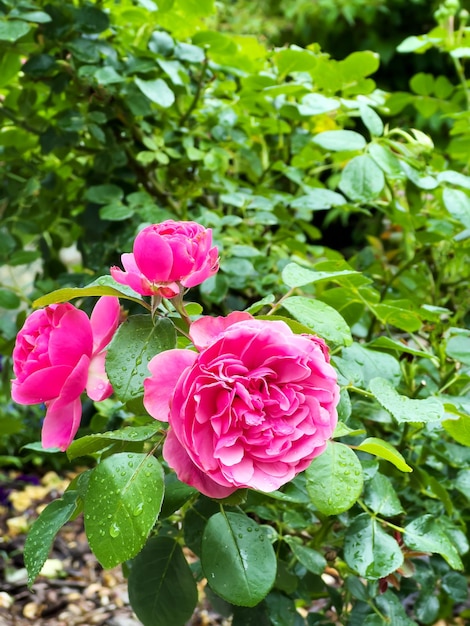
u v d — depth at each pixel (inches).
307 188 28.0
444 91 31.1
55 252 33.6
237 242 27.4
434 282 30.0
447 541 16.8
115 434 13.4
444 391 22.0
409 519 20.5
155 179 30.2
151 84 24.8
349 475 13.7
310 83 28.5
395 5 77.9
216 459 12.1
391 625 18.6
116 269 13.7
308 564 18.4
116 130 28.7
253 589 14.4
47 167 32.4
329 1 78.4
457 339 20.7
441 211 27.8
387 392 15.0
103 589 35.2
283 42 82.4
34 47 26.4
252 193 30.1
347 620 19.7
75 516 15.6
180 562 17.5
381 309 19.8
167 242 13.1
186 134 29.0
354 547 16.4
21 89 30.2
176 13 27.1
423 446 20.6
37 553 14.3
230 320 13.3
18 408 48.0
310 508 19.8
